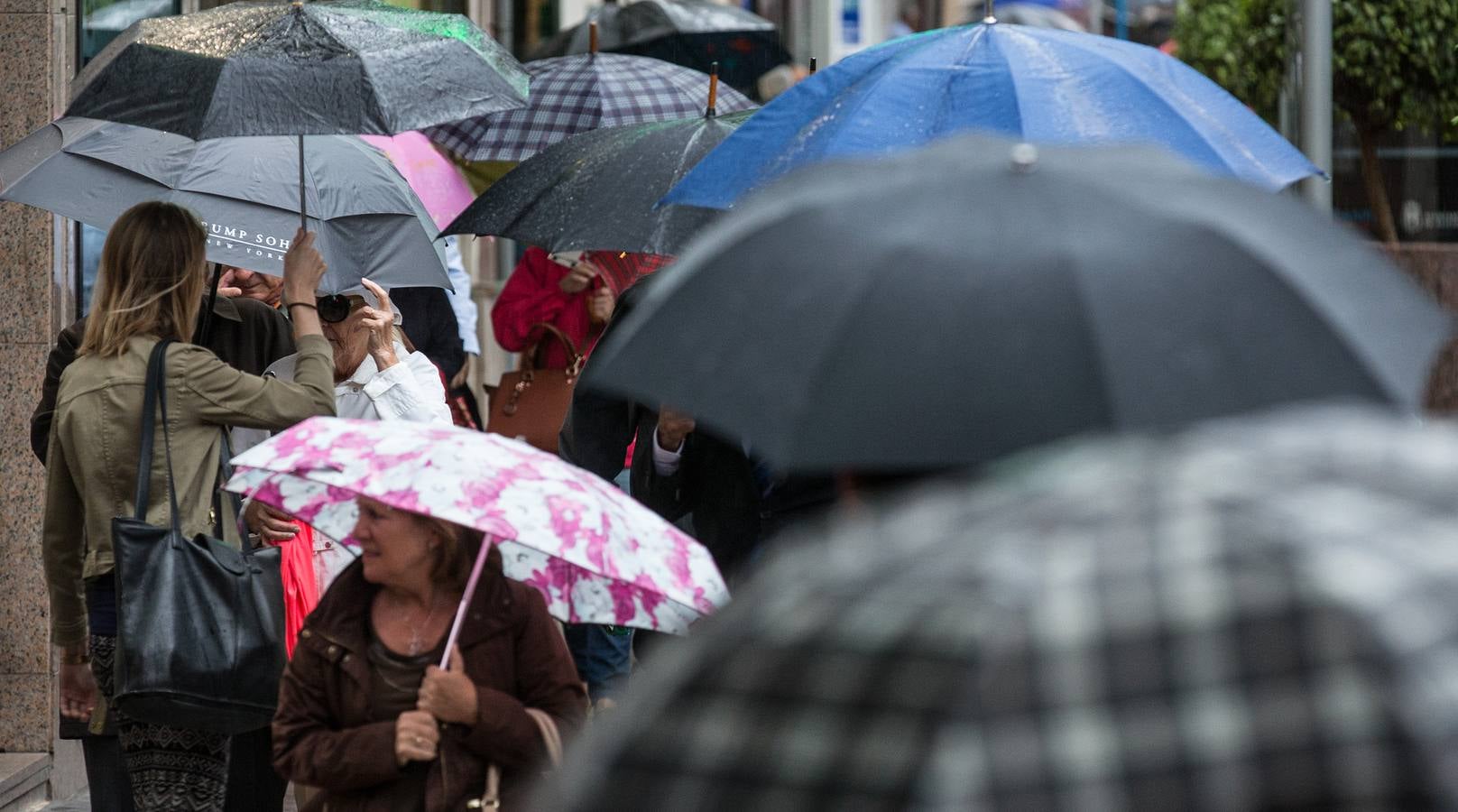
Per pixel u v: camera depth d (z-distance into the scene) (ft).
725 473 50.31
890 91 46.68
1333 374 19.81
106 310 46.42
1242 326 19.90
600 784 12.81
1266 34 114.83
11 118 68.54
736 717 12.33
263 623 43.80
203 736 46.19
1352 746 10.66
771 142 48.37
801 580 13.26
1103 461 13.57
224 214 54.70
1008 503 13.21
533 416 75.15
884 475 21.80
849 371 20.12
